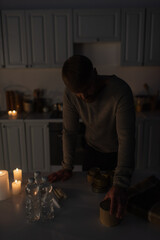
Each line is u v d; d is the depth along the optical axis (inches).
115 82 49.9
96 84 48.1
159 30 128.8
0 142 132.5
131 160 47.3
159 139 130.7
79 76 38.7
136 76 145.8
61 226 38.7
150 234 36.6
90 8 137.1
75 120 59.4
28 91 148.7
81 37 129.6
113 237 36.0
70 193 48.4
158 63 132.4
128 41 129.7
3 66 133.5
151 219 38.8
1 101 149.3
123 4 136.8
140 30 128.5
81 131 126.2
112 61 144.6
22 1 136.6
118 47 140.8
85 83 39.9
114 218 38.1
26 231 37.7
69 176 54.6
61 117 130.8
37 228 38.3
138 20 127.4
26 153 134.0
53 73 146.1
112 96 49.8
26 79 147.3
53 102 149.9
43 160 134.7
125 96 48.5
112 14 126.6
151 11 126.6
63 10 126.5
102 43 142.3
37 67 133.5
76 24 128.0
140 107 139.6
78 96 49.8
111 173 51.0
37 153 133.7
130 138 47.8
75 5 137.4
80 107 56.0
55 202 43.9
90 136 64.2
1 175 47.4
